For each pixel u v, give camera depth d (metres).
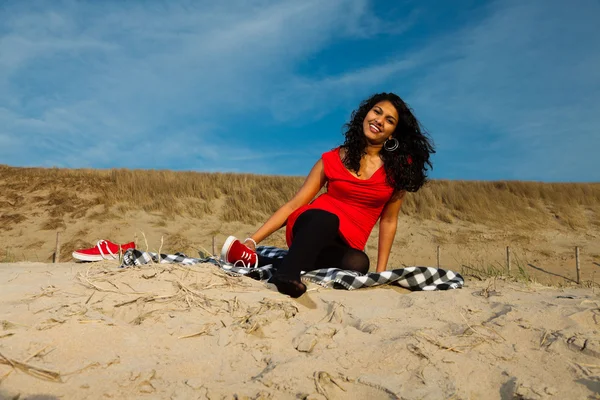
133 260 3.23
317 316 2.36
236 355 1.83
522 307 2.42
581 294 2.90
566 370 1.77
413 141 3.34
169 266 2.76
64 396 1.46
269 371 1.67
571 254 16.52
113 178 19.95
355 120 3.35
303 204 3.39
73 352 1.72
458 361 1.81
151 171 20.91
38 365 1.58
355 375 1.71
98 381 1.54
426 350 1.87
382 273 2.97
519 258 15.97
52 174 20.19
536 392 1.61
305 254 2.65
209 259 3.43
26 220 17.00
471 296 2.73
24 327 1.86
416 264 15.34
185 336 1.94
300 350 1.90
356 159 3.27
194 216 18.08
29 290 2.47
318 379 1.65
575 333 2.03
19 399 1.43
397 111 3.26
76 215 17.45
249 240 3.24
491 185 22.14
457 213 19.47
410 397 1.56
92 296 2.29
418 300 2.61
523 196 21.53
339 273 2.91
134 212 17.95
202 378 1.64
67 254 15.04
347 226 3.24
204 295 2.36
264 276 3.05
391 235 3.56
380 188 3.29
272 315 2.16
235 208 18.55
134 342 1.84
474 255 16.20
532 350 1.94
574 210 20.56
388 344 1.91
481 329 2.12
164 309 2.18
